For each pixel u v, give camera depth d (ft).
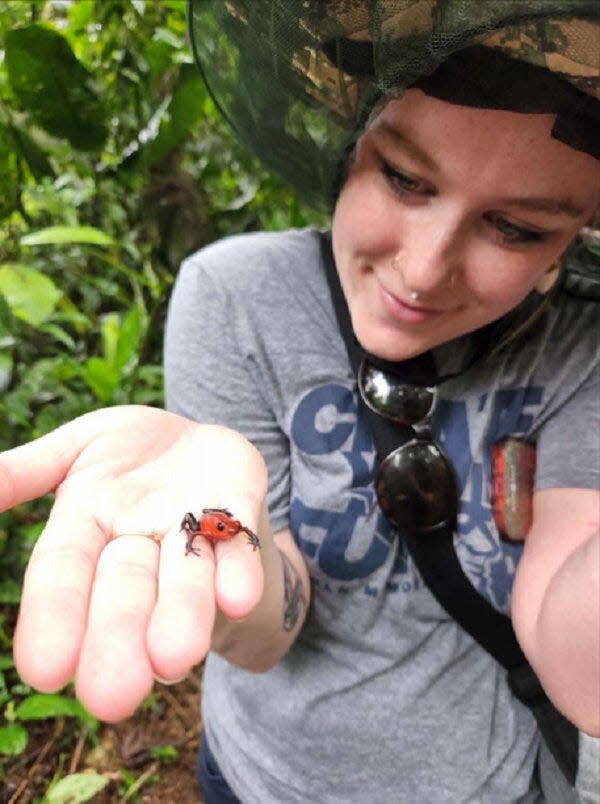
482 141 1.13
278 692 1.73
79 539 1.04
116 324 3.25
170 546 1.04
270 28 1.26
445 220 1.24
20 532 2.88
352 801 1.69
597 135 1.10
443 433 1.57
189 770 2.78
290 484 1.68
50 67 2.54
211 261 1.70
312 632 1.71
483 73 1.06
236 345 1.64
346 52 1.21
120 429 1.23
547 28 1.00
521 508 1.57
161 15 3.07
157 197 3.28
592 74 1.03
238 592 0.99
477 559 1.56
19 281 2.22
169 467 1.21
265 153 1.64
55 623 0.90
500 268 1.30
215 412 1.66
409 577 1.62
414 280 1.30
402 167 1.23
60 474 1.16
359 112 1.23
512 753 1.68
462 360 1.55
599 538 1.22
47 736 2.77
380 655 1.65
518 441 1.60
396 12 1.05
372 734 1.65
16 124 2.71
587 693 1.21
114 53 3.00
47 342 3.46
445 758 1.64
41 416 3.00
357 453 1.59
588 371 1.54
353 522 1.59
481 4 0.99
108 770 2.73
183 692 3.04
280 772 1.73
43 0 2.71
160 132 2.98
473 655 1.67
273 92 1.41
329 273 1.64
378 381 1.53
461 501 1.56
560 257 1.47
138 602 0.94
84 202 3.52
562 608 1.21
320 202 1.73
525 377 1.56
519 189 1.18
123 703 0.84
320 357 1.62
